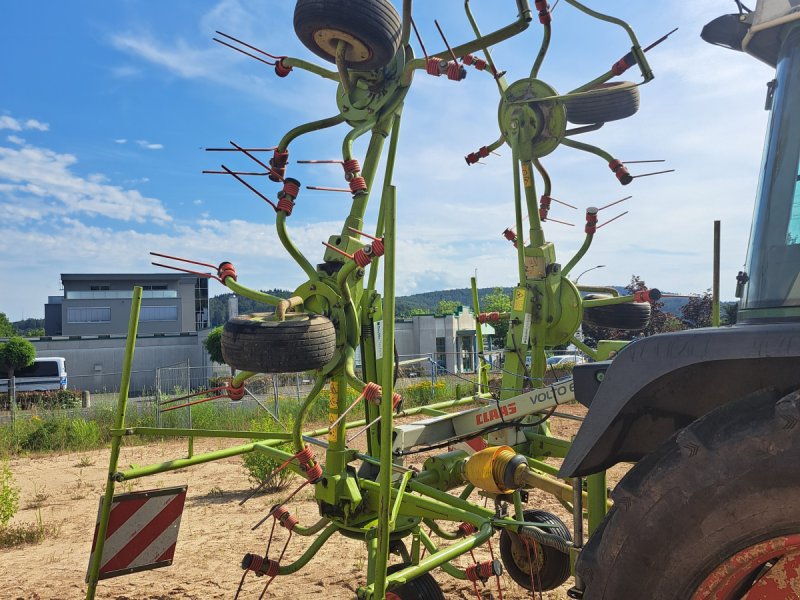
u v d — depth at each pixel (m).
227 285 3.91
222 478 9.62
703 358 1.85
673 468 1.80
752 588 1.82
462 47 4.16
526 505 7.04
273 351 3.42
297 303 3.84
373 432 4.34
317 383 3.98
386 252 3.11
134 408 16.28
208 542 6.49
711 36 2.62
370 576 3.62
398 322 43.97
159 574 5.59
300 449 3.95
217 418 15.49
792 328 1.75
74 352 39.88
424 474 4.36
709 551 1.74
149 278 58.06
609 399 2.04
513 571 4.76
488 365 6.21
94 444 13.26
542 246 5.92
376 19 3.68
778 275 2.00
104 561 4.09
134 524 4.21
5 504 7.33
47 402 22.20
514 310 5.73
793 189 2.03
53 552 6.48
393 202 3.11
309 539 6.48
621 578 1.89
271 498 8.30
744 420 1.73
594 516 2.81
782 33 2.21
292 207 3.93
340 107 4.37
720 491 1.70
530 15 4.00
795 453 1.59
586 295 6.41
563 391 4.08
